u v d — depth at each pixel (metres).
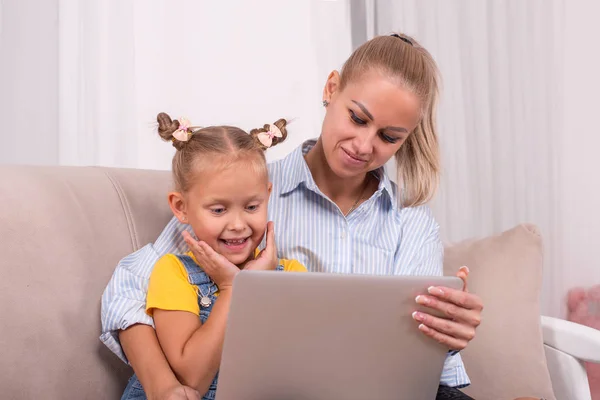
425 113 1.26
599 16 2.12
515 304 1.33
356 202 1.31
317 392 0.86
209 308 1.06
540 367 1.29
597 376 2.05
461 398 1.00
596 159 2.14
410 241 1.28
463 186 2.10
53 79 1.85
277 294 0.77
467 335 0.90
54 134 1.85
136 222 1.17
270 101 2.01
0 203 0.95
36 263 0.96
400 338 0.86
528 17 2.11
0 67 1.81
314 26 2.02
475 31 2.10
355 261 1.25
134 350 1.00
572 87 2.13
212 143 1.05
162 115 1.09
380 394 0.90
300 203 1.27
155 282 1.04
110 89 1.87
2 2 1.81
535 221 2.12
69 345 0.99
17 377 0.91
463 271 1.00
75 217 1.05
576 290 2.12
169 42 1.93
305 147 1.34
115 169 1.22
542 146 2.12
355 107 1.11
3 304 0.91
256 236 1.07
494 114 2.11
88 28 1.85
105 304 1.03
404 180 1.33
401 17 2.06
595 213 2.14
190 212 1.06
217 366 0.96
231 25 1.98
